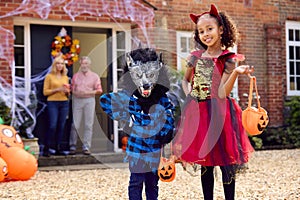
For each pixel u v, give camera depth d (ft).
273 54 34.32
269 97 34.14
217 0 32.35
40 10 26.76
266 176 20.92
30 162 21.01
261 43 34.06
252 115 12.39
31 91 26.66
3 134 21.24
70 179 21.35
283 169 22.97
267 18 34.32
